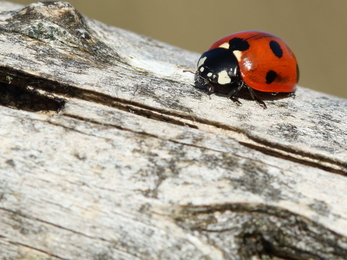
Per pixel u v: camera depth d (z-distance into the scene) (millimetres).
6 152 50
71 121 52
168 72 59
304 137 54
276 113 56
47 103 55
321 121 56
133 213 49
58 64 55
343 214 49
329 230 49
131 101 54
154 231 49
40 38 57
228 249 49
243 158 51
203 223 49
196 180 50
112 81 55
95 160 50
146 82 56
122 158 51
